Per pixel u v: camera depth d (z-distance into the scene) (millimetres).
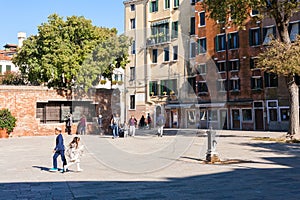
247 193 7992
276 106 35375
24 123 29672
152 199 7562
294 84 22094
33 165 13125
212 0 22516
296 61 20766
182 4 41500
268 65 21953
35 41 31766
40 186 9125
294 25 34094
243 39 38375
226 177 10062
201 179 9828
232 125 38906
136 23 42375
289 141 20875
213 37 40594
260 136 26578
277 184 8961
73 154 11617
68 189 8711
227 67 39438
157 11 41719
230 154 15297
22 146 21000
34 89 30172
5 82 38156
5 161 14336
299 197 7531
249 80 37719
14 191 8523
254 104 37125
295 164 12461
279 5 21891
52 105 31250
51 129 30578
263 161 13203
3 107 29062
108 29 33312
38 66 31172
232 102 38719
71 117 29906
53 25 31266
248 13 22906
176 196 7809
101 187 8914
